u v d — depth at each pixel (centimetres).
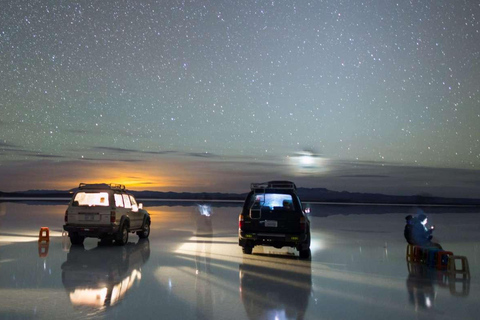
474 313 630
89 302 668
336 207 5791
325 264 1087
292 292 755
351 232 2048
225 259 1145
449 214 4206
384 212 4341
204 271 955
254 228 1192
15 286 779
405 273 968
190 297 707
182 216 3131
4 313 602
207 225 1177
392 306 666
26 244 1424
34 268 968
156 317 590
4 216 2858
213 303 670
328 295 737
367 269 1017
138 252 1265
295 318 595
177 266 1017
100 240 1614
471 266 1093
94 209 1398
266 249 1407
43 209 3769
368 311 635
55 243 1467
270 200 1291
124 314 603
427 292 771
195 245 1457
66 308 630
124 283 813
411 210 5006
